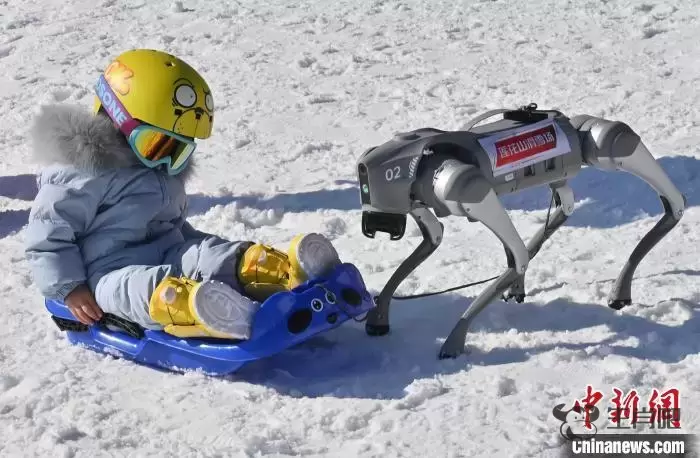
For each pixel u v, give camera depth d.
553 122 4.84
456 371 4.65
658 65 9.94
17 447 4.17
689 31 10.95
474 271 5.91
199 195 7.58
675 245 6.11
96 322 5.05
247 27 12.31
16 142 9.11
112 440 4.18
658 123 8.29
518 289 5.34
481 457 3.95
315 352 4.99
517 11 12.20
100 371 4.88
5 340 5.32
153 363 4.91
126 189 5.05
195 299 4.40
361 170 4.60
